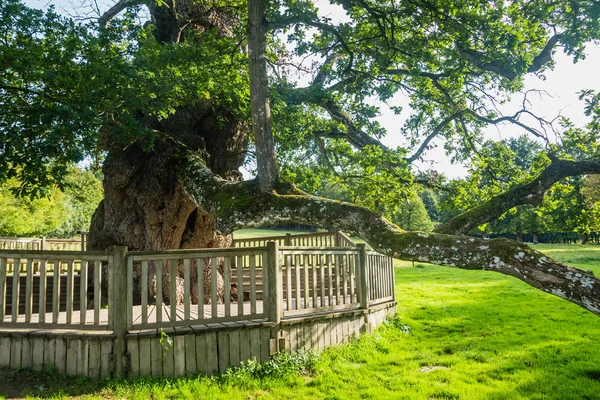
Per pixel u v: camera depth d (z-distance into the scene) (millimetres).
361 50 10164
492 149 11367
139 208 10070
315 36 10375
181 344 5977
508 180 10383
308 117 11211
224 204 6684
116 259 5887
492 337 8969
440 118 12797
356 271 8469
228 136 10531
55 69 6938
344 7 8320
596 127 7367
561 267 3986
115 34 8281
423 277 21094
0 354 5973
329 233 12727
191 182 8336
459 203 10391
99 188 31797
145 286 6027
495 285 17641
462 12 8234
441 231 6312
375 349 7773
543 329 9672
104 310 8258
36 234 25797
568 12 7957
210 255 6391
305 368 6535
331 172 12258
